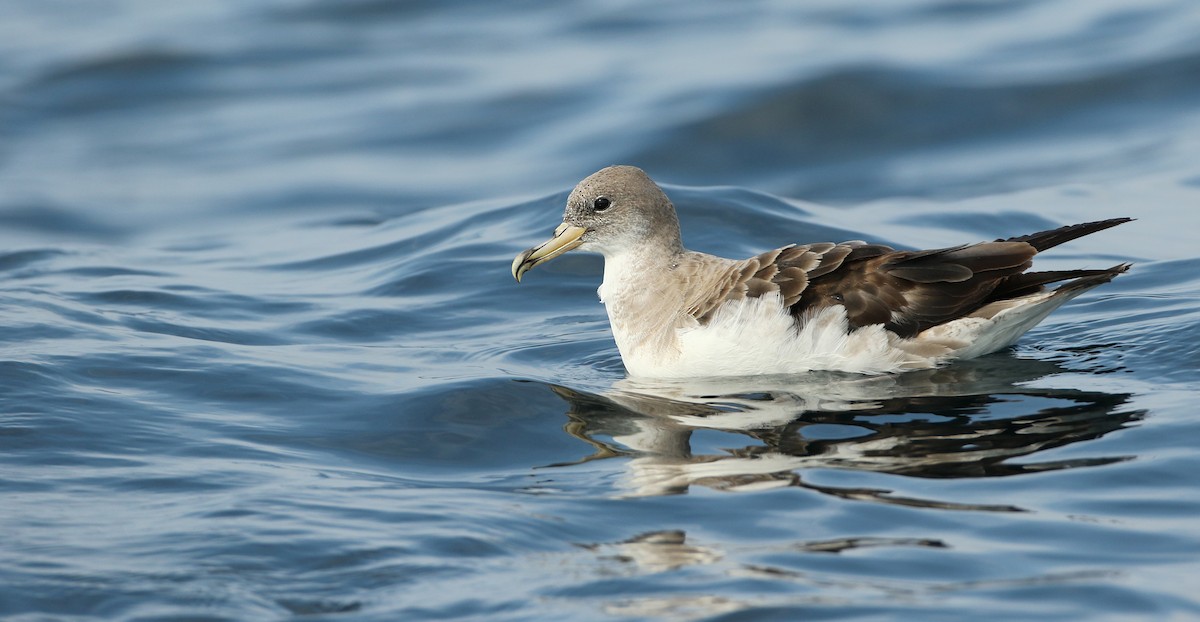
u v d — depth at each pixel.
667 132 24.23
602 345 14.75
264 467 10.82
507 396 12.63
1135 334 13.55
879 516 9.27
